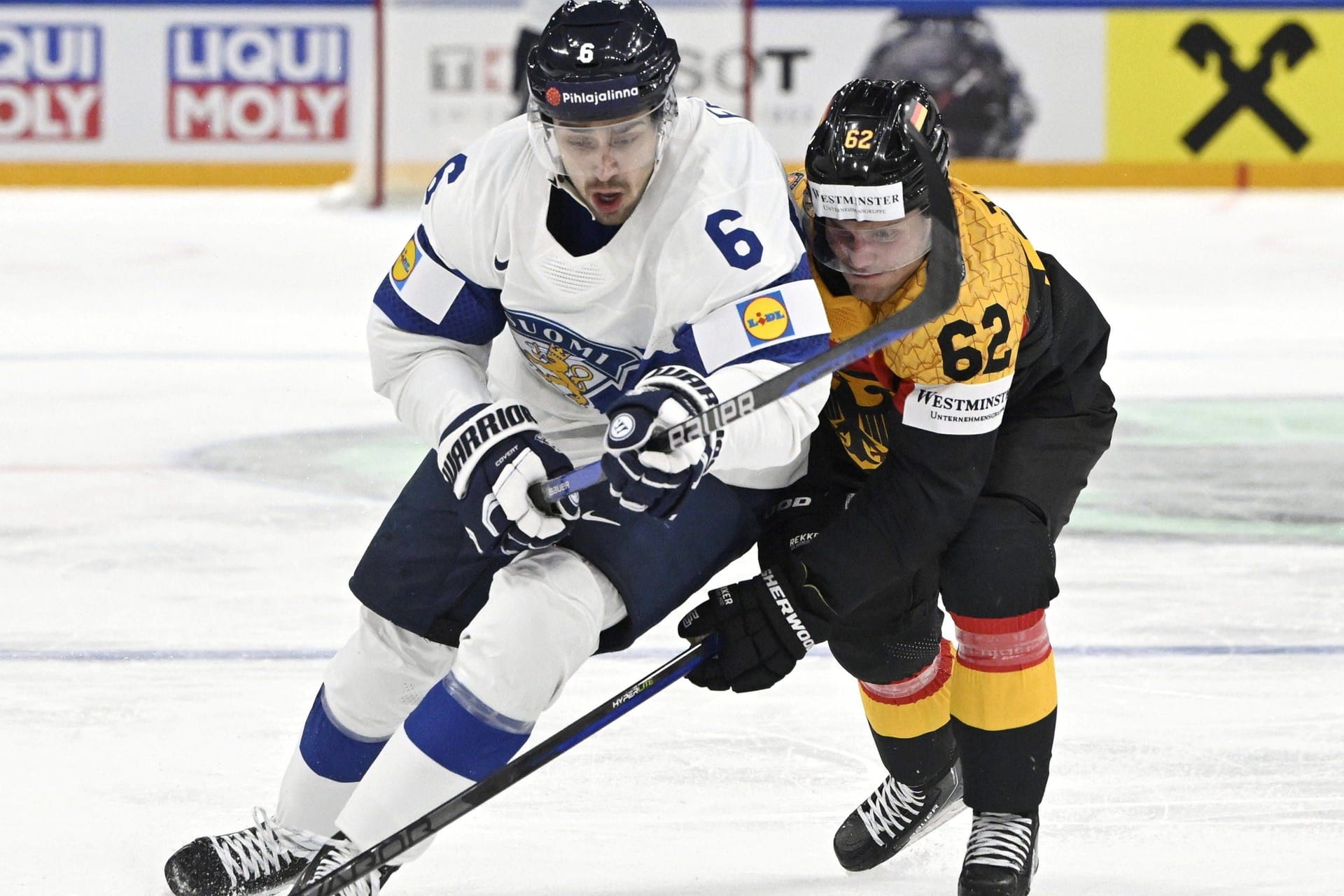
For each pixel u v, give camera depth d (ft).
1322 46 118.01
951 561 21.67
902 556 21.08
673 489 18.69
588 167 19.01
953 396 20.63
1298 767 26.30
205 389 57.93
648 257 19.74
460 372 21.11
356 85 116.78
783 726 28.43
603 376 21.33
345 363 63.26
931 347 20.39
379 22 114.01
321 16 115.75
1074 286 23.58
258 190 118.52
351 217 108.37
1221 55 117.60
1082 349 23.30
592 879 22.48
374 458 47.96
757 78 114.73
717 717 28.81
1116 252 92.53
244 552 38.17
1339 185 119.55
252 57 116.67
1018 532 21.58
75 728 27.63
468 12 113.29
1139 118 117.80
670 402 18.56
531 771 19.22
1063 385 23.08
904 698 23.08
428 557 21.31
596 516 20.18
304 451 48.78
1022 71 116.57
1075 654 31.78
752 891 22.24
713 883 22.45
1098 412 23.75
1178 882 22.16
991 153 117.50
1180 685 30.12
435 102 113.91
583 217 20.15
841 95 20.67
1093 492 44.57
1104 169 118.11
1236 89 118.11
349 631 32.94
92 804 24.50
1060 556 38.45
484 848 23.41
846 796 25.55
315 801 22.27
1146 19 116.88
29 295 77.51
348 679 22.00
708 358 19.38
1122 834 23.81
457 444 20.02
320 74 116.67
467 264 20.94
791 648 20.59
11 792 24.90
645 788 25.72
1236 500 43.70
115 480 45.03
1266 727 28.02
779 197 19.97
